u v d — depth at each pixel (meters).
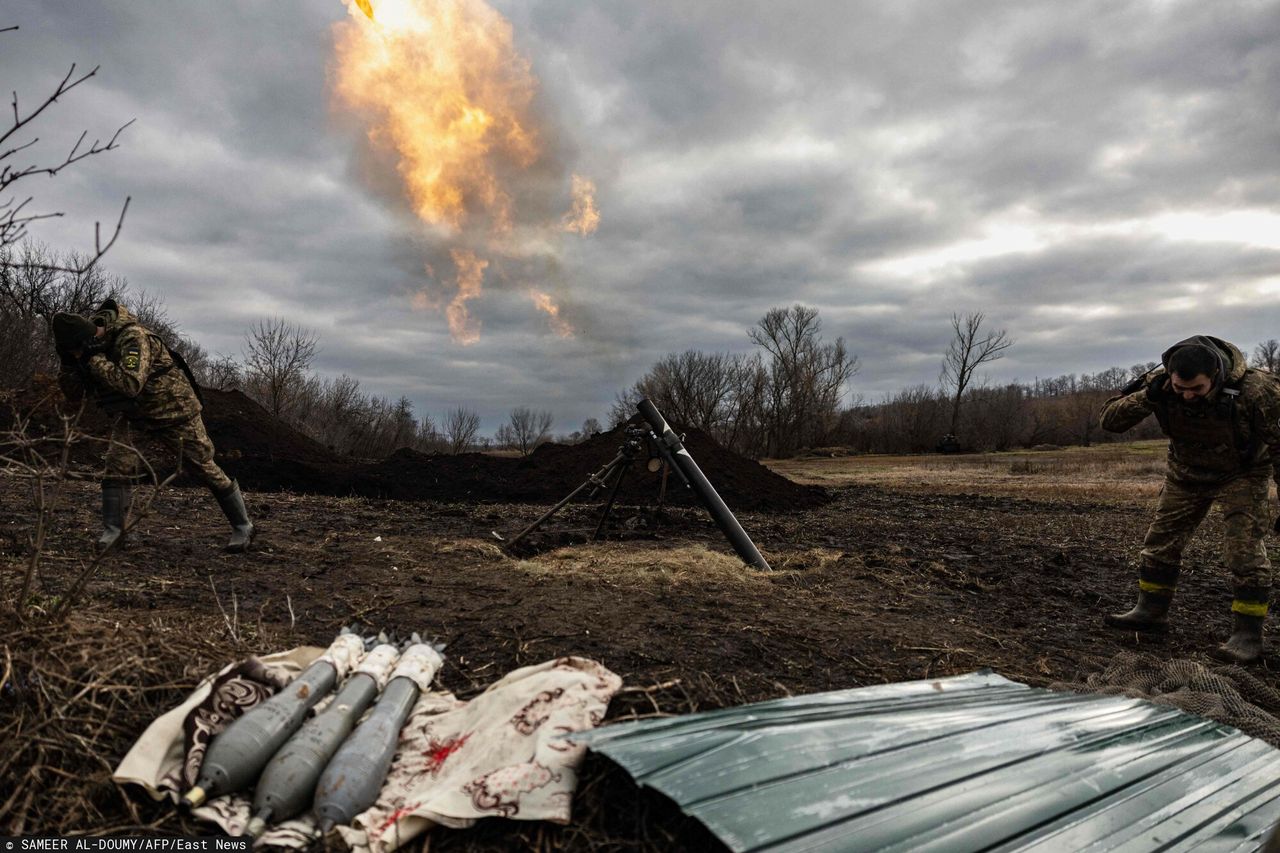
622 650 3.46
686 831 1.98
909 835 1.76
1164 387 4.34
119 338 4.71
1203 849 1.94
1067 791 2.07
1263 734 2.89
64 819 1.90
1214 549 8.50
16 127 2.09
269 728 2.12
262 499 9.62
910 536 9.36
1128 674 3.53
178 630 3.04
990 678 3.22
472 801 1.97
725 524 6.35
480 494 12.28
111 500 4.96
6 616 2.44
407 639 3.46
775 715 2.38
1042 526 10.84
